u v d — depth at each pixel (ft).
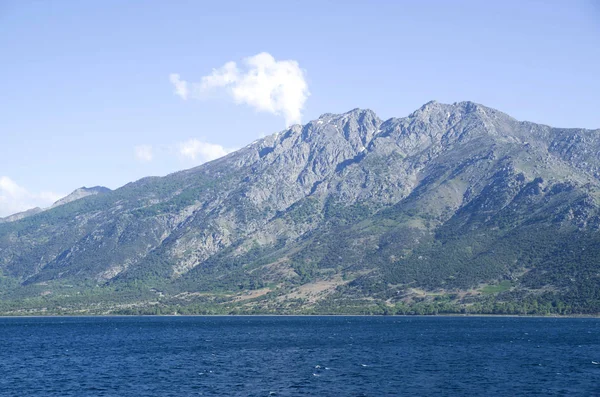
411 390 467.52
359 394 454.40
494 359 636.07
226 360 643.04
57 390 482.28
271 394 455.63
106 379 527.40
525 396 447.01
